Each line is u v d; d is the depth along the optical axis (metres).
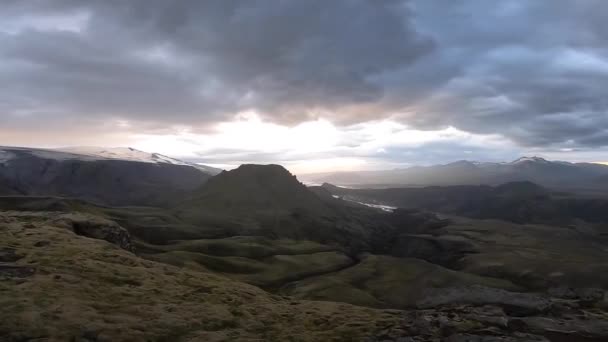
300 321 42.22
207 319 39.22
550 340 32.81
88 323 33.22
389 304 156.62
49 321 32.25
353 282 189.38
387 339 34.59
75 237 63.28
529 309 43.22
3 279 39.94
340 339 36.00
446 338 32.91
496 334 33.72
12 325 30.80
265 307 46.84
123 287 44.66
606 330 35.09
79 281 42.91
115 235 80.56
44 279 41.00
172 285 49.47
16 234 58.84
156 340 33.41
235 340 34.84
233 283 59.78
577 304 45.88
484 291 49.75
